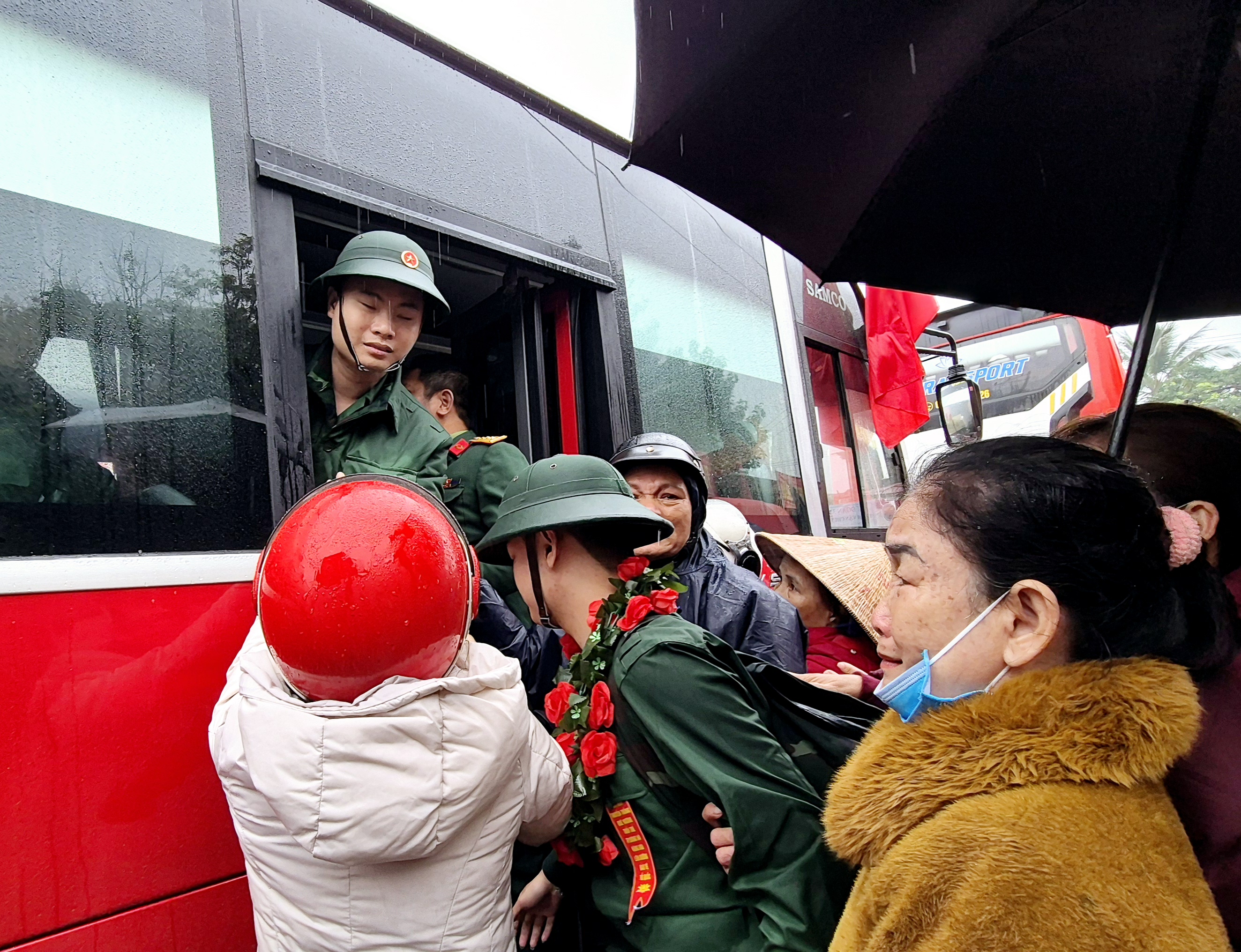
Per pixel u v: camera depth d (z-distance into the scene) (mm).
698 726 1147
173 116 1616
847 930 885
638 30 1305
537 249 2410
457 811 938
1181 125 1267
